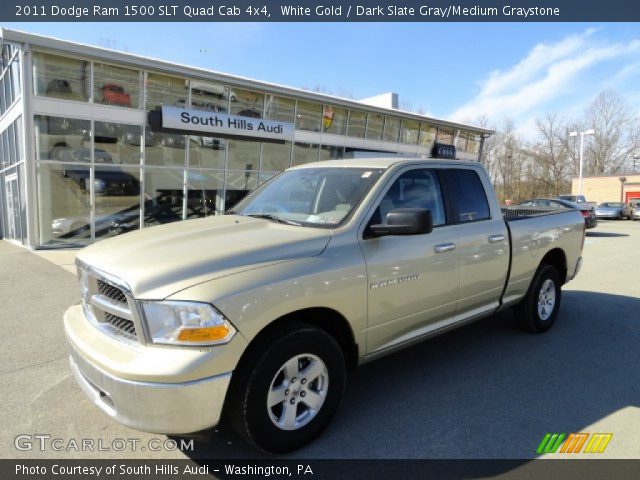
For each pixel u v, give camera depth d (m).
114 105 13.86
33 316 6.00
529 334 5.31
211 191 16.52
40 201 12.78
